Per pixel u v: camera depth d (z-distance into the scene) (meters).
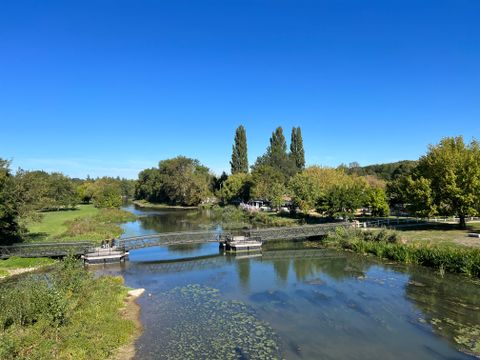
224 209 96.31
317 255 38.56
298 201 64.81
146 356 15.84
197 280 29.08
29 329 15.41
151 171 151.88
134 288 26.72
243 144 125.00
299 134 117.81
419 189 46.38
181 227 63.94
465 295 23.89
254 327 19.23
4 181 37.59
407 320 19.95
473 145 47.19
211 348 16.69
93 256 35.59
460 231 43.03
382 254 35.94
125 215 81.12
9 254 34.38
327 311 21.56
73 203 99.81
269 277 29.78
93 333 16.47
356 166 142.75
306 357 15.86
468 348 16.56
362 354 16.16
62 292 18.97
